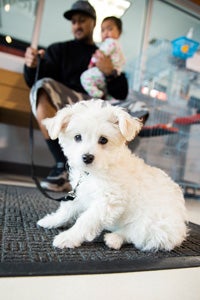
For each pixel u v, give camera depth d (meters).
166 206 0.96
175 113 2.89
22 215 1.18
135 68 2.98
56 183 1.90
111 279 0.71
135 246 0.98
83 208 1.01
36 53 2.12
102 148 0.99
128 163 1.01
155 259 0.87
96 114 1.02
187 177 3.08
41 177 2.71
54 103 1.81
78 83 2.36
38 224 1.05
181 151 2.99
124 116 1.00
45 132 1.89
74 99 1.91
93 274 0.71
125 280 0.72
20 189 1.79
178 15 3.35
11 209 1.26
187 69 2.93
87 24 2.53
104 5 2.87
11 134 2.74
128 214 0.96
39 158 2.84
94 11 2.55
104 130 1.00
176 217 0.96
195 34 3.38
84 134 1.00
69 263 0.74
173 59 2.91
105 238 0.97
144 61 3.01
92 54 2.49
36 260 0.73
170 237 0.94
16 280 0.63
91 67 2.21
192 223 1.54
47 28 2.84
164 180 1.04
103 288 0.66
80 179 0.99
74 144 1.03
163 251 0.96
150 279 0.75
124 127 0.98
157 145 2.89
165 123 2.82
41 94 1.86
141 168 1.03
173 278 0.78
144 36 3.16
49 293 0.60
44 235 0.95
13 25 2.69
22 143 2.78
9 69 2.38
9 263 0.68
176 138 2.95
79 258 0.79
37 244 0.85
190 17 3.41
